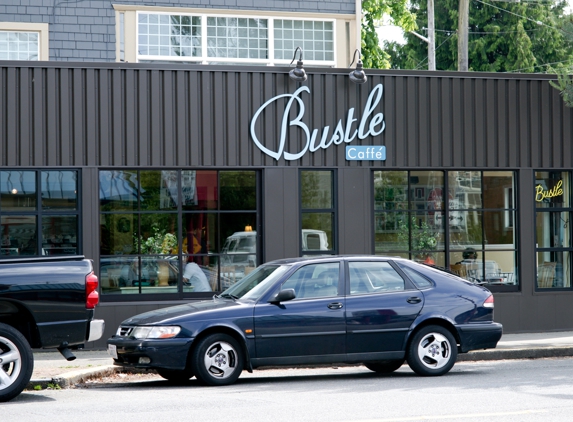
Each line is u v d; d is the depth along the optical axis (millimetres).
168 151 15578
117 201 15469
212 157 15766
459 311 11586
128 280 15445
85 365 12797
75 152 15195
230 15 19156
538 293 17109
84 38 18172
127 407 9031
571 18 16812
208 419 8180
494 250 17078
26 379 9516
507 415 8367
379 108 16562
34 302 9523
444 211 16859
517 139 17172
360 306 11227
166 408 8922
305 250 16156
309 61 19672
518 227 17156
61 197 15195
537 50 44281
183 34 18875
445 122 16812
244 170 16016
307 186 16266
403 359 11430
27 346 9539
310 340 10984
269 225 15930
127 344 10617
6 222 14977
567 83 16719
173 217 15680
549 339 15953
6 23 17766
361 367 13609
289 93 16109
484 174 17094
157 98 15547
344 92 16391
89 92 15281
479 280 17000
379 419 8133
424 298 11508
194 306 11156
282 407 8930
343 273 11375
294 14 19531
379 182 16641
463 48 24922
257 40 19359
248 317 10797
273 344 10852
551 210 17375
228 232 15906
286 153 16062
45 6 17984
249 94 15961
